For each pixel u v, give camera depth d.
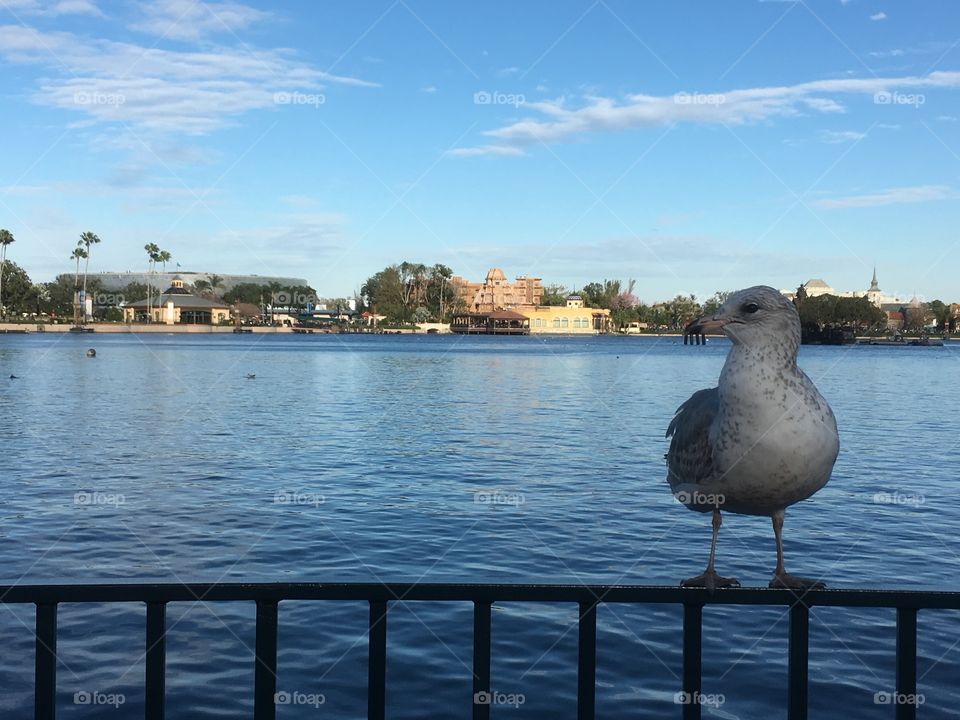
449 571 11.72
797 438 3.41
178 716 7.48
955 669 8.48
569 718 7.51
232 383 55.22
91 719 7.35
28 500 16.64
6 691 7.84
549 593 2.55
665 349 139.12
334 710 7.62
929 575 11.66
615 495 17.45
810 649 9.00
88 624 9.57
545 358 99.31
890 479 19.77
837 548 13.04
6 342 132.12
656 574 11.58
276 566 11.98
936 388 55.81
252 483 18.83
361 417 34.72
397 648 9.01
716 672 8.45
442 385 55.59
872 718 7.47
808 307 148.88
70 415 34.47
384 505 16.36
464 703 7.77
